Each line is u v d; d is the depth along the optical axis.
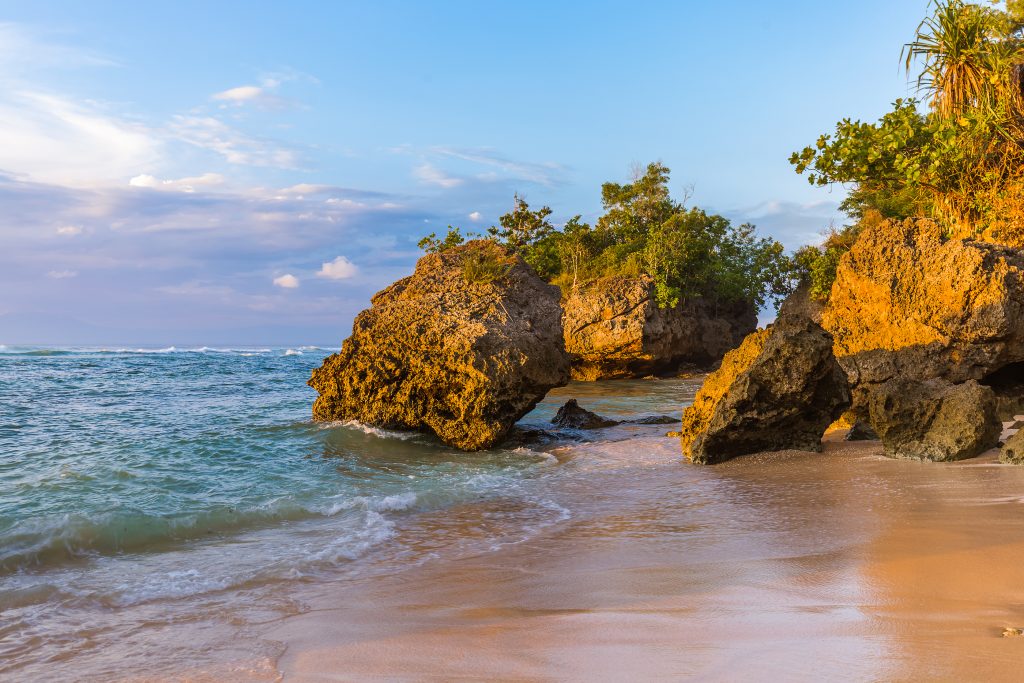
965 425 11.02
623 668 3.88
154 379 38.75
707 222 61.97
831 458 12.05
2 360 61.03
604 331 49.41
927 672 3.43
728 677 3.59
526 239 64.69
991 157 17.98
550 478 12.52
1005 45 18.30
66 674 4.66
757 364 12.53
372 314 18.11
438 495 10.87
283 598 6.21
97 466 12.45
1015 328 14.62
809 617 4.51
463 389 16.16
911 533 6.67
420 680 4.01
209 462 13.45
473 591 6.11
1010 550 5.81
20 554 7.40
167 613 5.88
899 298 15.52
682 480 11.39
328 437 16.42
